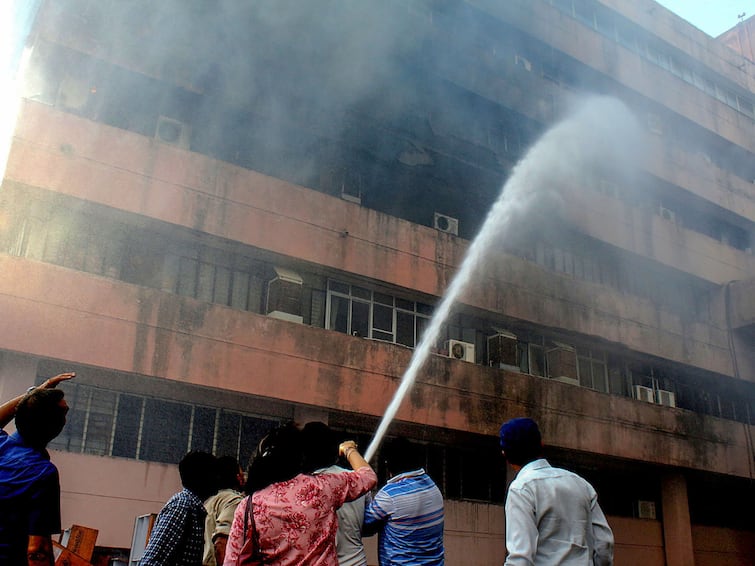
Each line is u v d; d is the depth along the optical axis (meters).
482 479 18.94
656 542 22.09
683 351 23.62
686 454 22.12
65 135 14.09
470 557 17.59
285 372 15.23
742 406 26.22
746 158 29.64
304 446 4.07
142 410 14.16
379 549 4.21
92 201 14.09
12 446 3.39
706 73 29.55
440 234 18.98
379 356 16.69
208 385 14.23
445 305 18.77
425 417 16.97
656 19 28.12
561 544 3.61
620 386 22.77
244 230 15.78
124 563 8.98
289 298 15.94
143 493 13.45
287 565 3.22
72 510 12.68
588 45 25.02
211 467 4.56
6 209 13.82
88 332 13.23
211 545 4.75
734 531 24.62
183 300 14.40
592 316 21.52
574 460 21.11
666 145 26.17
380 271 17.55
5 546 3.13
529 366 20.50
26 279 12.89
